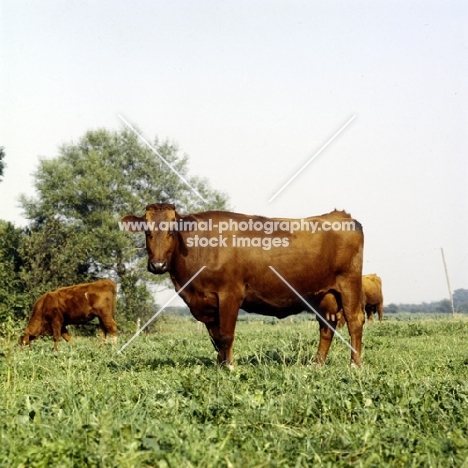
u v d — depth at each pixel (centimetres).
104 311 2538
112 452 617
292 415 788
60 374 1166
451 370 1275
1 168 4309
